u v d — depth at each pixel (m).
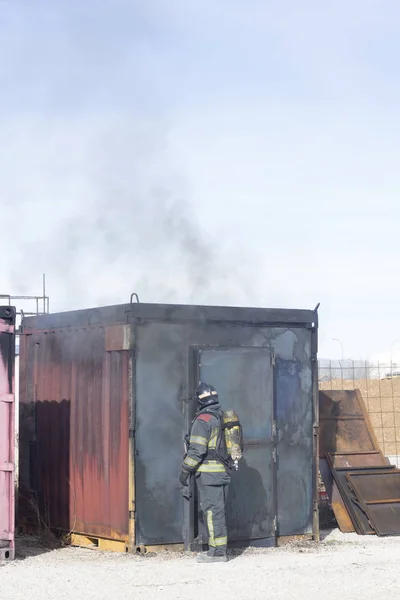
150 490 11.89
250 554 11.88
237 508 12.36
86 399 12.88
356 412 15.75
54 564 11.02
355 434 15.49
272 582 9.79
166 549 11.93
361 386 24.12
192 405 12.12
